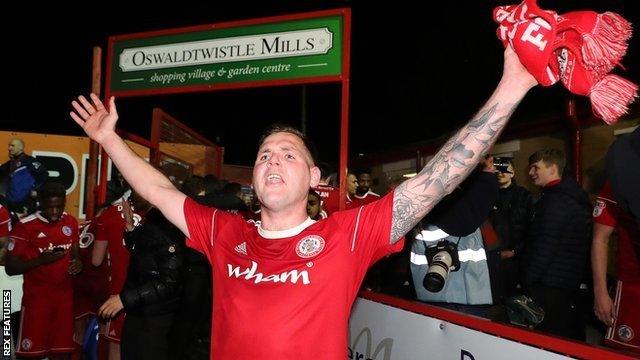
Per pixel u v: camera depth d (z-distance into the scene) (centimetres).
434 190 163
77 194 841
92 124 206
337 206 578
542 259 319
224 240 187
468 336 234
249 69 523
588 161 434
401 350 290
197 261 309
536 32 132
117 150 206
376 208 174
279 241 177
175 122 786
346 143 467
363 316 339
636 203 174
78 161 847
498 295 279
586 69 126
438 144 643
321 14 493
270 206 180
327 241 171
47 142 834
